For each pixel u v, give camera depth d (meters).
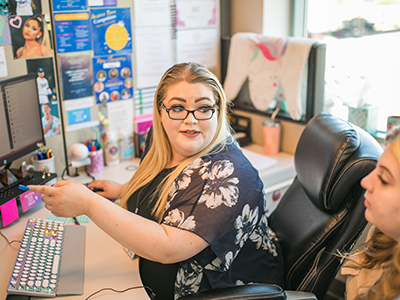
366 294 0.76
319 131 1.11
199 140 1.01
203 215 0.90
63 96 1.63
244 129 2.08
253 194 0.98
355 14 1.71
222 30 2.11
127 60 1.80
